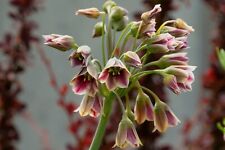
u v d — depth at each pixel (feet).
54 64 4.18
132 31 1.84
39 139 4.17
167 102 2.87
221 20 3.12
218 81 3.09
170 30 1.86
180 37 1.85
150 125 2.88
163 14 2.79
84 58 1.76
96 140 1.86
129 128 1.84
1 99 3.06
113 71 1.78
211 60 3.12
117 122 2.83
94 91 1.77
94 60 1.78
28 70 4.13
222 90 3.10
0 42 3.09
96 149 1.86
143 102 1.85
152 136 2.87
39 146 4.18
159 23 2.78
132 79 1.84
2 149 3.05
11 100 3.07
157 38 1.82
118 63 1.76
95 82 1.77
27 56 3.11
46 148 3.52
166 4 2.79
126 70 1.76
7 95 3.06
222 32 3.11
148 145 2.88
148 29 1.81
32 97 4.18
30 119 3.50
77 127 2.87
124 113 1.85
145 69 2.71
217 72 3.10
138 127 2.88
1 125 3.05
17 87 3.11
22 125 4.17
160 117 1.84
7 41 3.09
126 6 4.11
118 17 1.90
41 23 4.18
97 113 1.84
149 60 2.69
